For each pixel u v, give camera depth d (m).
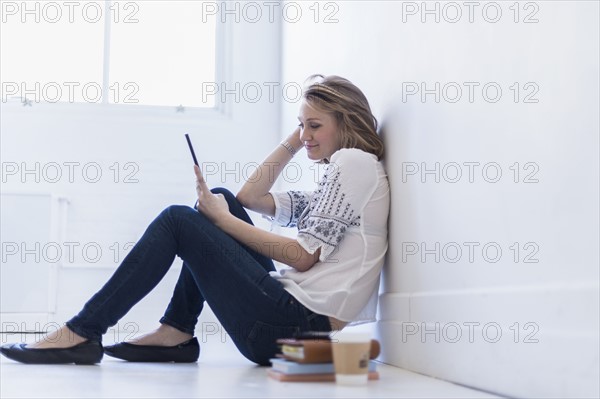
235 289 2.02
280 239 2.04
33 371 1.90
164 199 4.41
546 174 1.40
